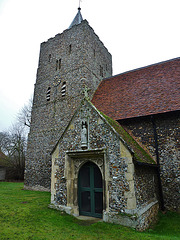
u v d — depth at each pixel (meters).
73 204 7.03
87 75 14.48
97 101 12.96
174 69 11.44
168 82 10.55
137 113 9.46
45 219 6.14
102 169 6.64
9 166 27.23
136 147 7.75
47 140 14.95
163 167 8.22
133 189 5.55
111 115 10.40
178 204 7.56
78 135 7.45
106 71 18.53
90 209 6.87
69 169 7.39
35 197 10.60
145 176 6.86
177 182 7.77
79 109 7.80
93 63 15.95
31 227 5.34
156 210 7.27
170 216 7.18
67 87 14.95
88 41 15.84
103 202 6.20
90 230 5.24
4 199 9.73
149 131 9.00
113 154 6.24
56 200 7.44
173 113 8.47
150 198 6.99
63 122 14.23
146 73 12.70
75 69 14.90
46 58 18.11
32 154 15.73
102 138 6.71
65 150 7.67
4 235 4.64
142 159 6.76
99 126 6.93
